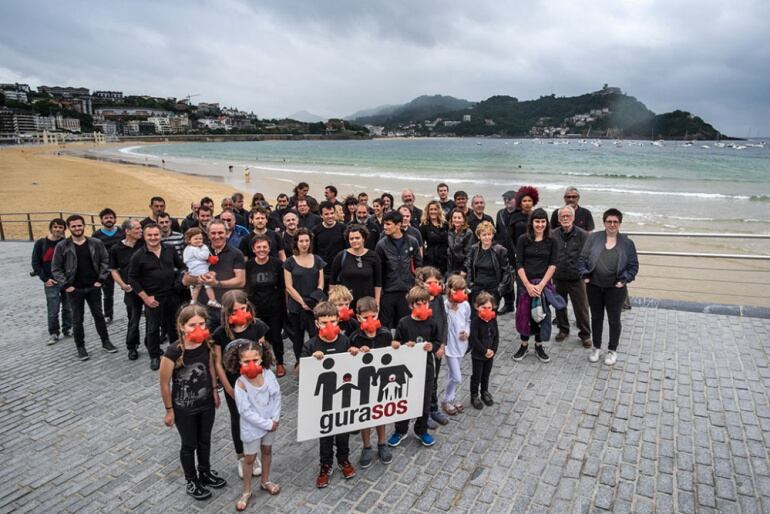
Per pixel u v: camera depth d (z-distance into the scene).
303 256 6.16
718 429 4.89
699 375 6.02
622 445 4.69
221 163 72.50
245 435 3.92
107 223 8.58
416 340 4.68
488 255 6.66
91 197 30.94
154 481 4.42
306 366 4.11
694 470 4.30
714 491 4.04
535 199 7.54
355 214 8.98
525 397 5.67
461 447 4.77
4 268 13.34
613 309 6.29
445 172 49.25
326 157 86.69
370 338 4.45
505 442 4.82
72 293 6.98
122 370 6.80
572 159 69.50
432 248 8.07
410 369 4.53
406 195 9.52
